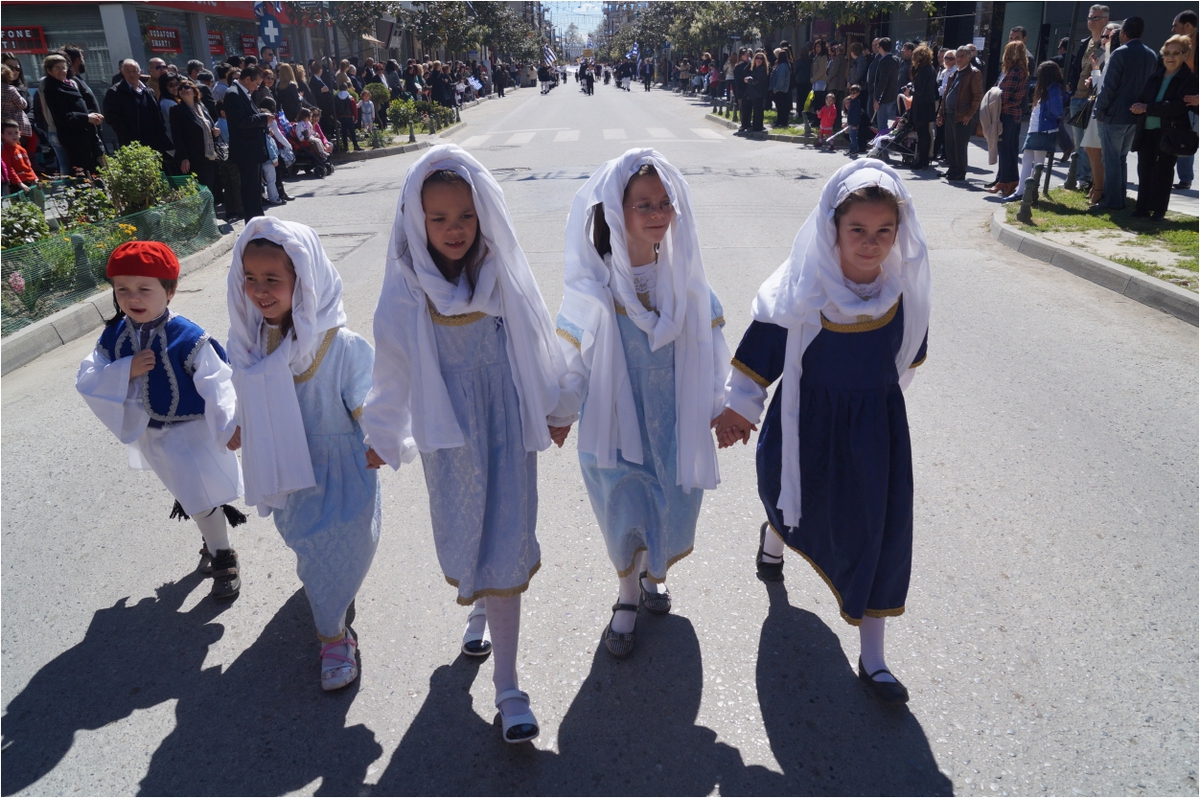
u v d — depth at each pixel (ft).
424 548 11.66
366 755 8.23
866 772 7.84
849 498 8.46
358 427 9.23
